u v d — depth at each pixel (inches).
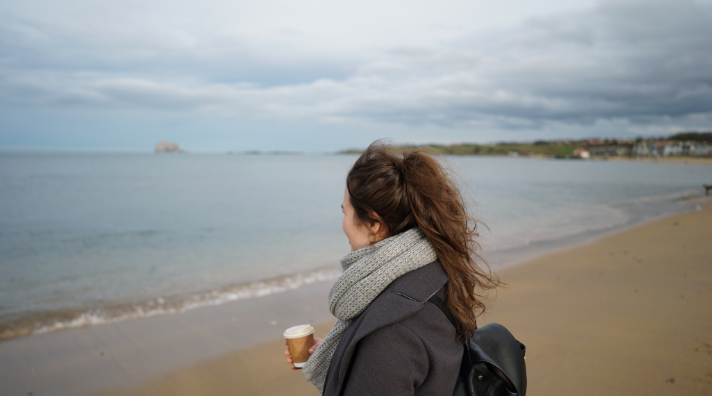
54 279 287.0
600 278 255.1
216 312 215.8
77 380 147.6
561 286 240.4
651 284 233.0
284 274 294.4
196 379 147.3
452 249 39.3
